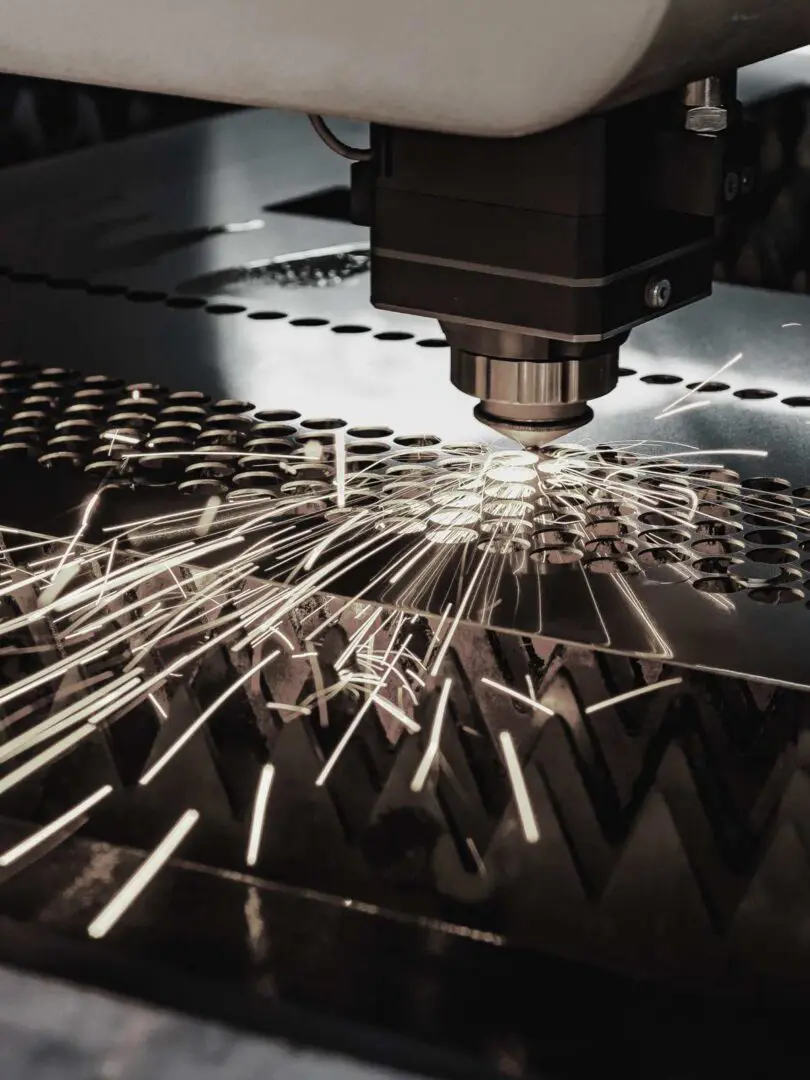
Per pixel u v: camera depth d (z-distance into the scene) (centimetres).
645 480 99
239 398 117
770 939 66
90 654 84
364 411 113
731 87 72
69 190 156
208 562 88
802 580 85
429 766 74
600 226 69
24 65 72
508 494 96
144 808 77
